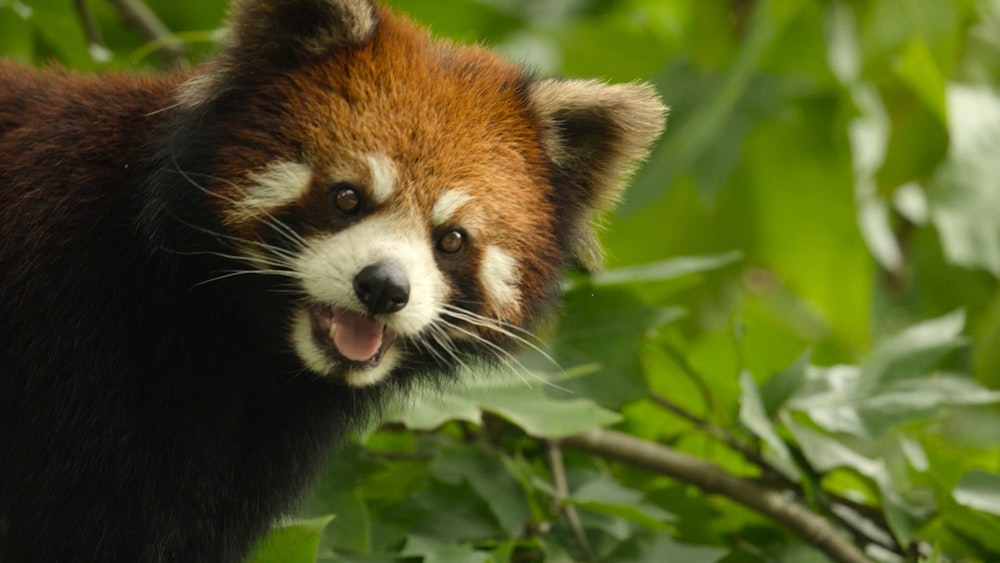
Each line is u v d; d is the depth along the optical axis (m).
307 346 9.59
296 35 9.44
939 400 11.82
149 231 9.27
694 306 17.03
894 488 11.71
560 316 11.86
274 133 9.17
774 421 11.89
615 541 11.16
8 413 9.25
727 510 12.46
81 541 9.29
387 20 9.81
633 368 12.17
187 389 9.51
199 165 9.20
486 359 10.61
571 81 10.36
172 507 9.57
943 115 15.71
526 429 10.89
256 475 10.16
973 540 11.46
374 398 10.80
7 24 13.59
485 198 9.45
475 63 9.98
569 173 10.45
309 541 9.76
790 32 16.44
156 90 9.79
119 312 9.28
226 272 9.38
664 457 12.16
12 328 9.16
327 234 9.14
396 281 9.04
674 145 15.67
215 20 15.57
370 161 9.09
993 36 16.58
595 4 17.34
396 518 11.12
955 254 15.54
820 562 11.85
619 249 17.64
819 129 17.12
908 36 15.52
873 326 18.30
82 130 9.49
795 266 17.78
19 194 9.30
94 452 9.23
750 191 17.58
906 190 17.78
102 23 15.03
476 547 11.04
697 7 16.72
